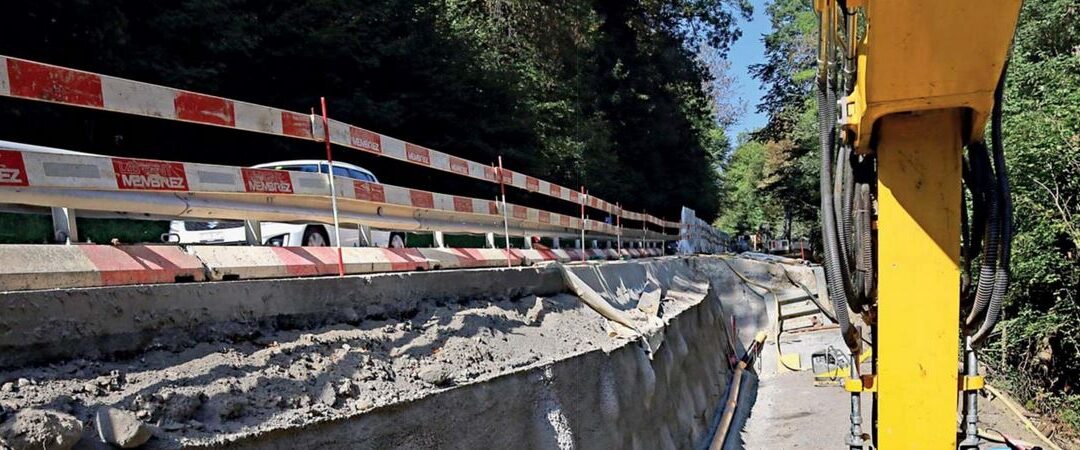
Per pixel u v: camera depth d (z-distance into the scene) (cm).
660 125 3169
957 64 290
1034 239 1023
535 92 2208
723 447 1010
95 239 702
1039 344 1108
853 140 358
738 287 1984
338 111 1381
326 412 326
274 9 1333
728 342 1633
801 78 3384
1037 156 1021
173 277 390
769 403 1277
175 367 306
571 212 2236
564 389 528
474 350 477
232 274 432
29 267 321
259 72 1299
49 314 275
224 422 289
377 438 341
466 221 843
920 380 345
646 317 893
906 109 316
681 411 900
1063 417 995
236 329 351
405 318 477
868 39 292
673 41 3341
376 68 1492
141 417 263
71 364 277
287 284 388
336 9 1420
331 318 414
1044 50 1220
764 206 5744
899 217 342
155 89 379
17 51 901
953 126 332
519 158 1848
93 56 962
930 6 274
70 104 334
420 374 405
